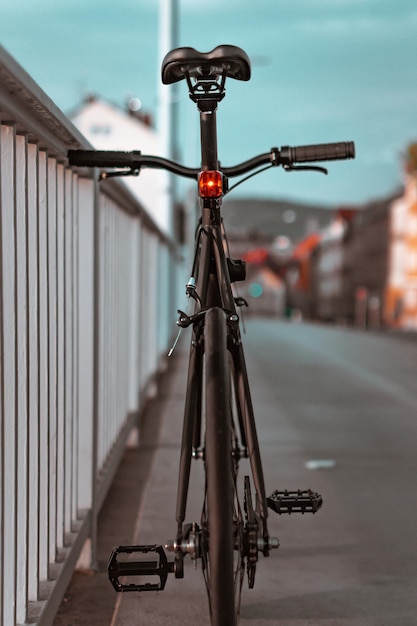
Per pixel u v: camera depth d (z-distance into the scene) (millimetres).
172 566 2725
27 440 3123
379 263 77125
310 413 10195
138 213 8039
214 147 2930
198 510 5684
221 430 2434
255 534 2604
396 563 4730
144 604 4117
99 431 5523
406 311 67750
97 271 4832
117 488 6516
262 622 3865
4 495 2828
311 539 5176
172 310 19641
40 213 3537
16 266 2863
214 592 2287
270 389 12508
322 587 4340
